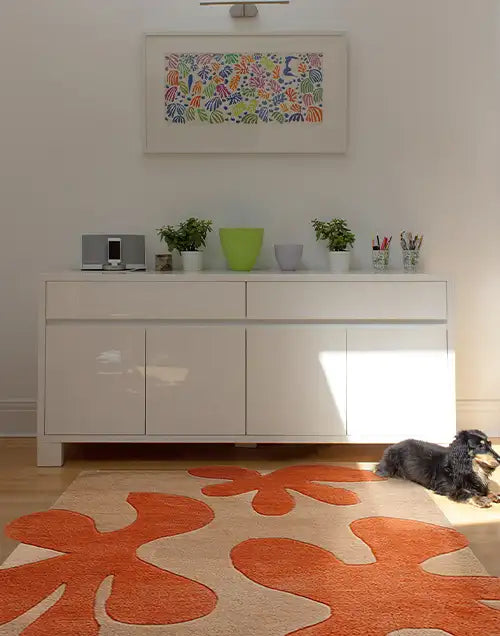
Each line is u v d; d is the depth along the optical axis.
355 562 2.15
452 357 3.19
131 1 3.63
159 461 3.29
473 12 3.62
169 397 3.20
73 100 3.65
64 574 2.07
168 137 3.64
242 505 2.65
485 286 3.68
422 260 3.68
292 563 2.14
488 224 3.67
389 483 2.92
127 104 3.65
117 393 3.19
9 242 3.68
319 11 3.64
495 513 2.59
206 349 3.19
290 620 1.81
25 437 3.71
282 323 3.20
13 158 3.66
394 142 3.65
